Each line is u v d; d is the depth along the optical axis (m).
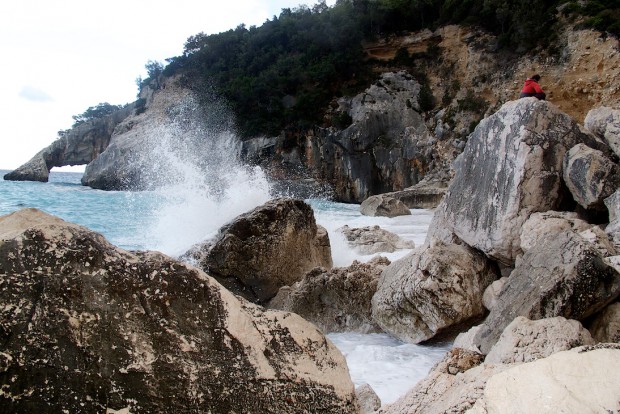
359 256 12.55
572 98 41.34
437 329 6.39
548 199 7.29
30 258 2.13
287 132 54.34
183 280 2.30
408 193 32.47
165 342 2.18
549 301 4.85
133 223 19.06
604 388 2.04
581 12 44.62
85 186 61.75
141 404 2.06
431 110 50.91
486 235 7.44
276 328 2.45
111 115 74.19
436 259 6.58
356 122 50.31
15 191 41.50
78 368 2.03
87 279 2.16
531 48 46.44
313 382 2.36
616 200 6.68
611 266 4.97
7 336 2.01
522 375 2.20
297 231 9.30
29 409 1.96
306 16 68.31
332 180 50.75
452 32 54.34
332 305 7.62
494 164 7.82
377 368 5.66
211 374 2.19
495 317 5.29
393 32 58.31
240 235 8.85
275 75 58.69
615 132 7.58
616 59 40.19
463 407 2.86
